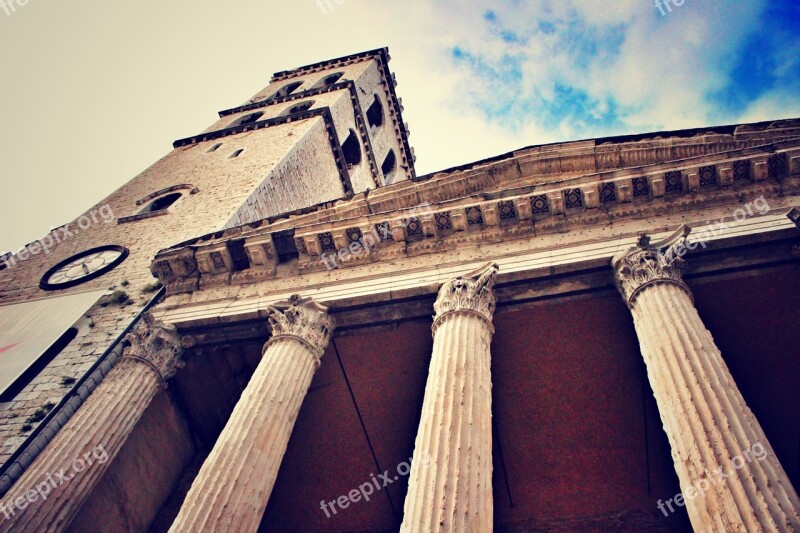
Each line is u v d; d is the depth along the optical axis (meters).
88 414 13.69
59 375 15.55
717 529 8.73
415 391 17.33
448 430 10.70
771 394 16.62
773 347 16.00
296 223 18.66
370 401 17.56
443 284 14.98
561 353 16.36
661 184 15.19
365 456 18.05
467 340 12.77
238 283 17.53
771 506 8.60
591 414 16.89
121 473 15.05
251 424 12.22
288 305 15.56
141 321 16.52
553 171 18.52
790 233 13.57
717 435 9.66
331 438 18.02
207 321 16.36
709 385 10.45
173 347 16.22
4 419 14.28
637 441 16.83
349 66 50.62
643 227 14.99
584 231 15.41
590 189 15.48
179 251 18.11
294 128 36.19
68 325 17.86
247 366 18.55
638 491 16.94
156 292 18.72
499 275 14.74
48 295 21.02
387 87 52.78
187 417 17.66
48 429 13.50
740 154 14.95
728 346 16.17
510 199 15.84
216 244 17.80
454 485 9.75
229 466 11.40
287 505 18.31
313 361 14.50
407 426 17.70
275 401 12.84
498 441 17.31
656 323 12.02
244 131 37.78
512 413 17.16
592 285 14.54
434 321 13.84
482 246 15.95
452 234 16.36
